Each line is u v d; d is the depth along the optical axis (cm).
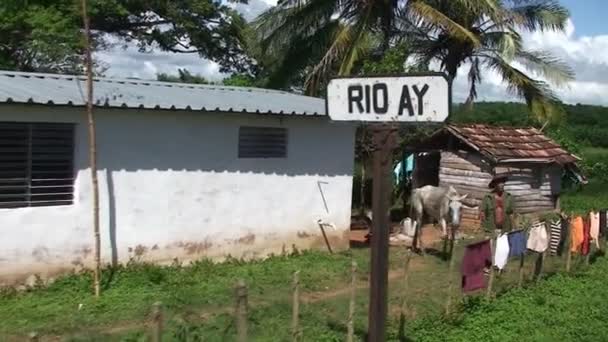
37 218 1034
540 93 2297
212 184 1268
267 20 2245
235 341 791
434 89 485
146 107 1120
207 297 1012
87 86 1108
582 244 1373
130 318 903
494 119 4119
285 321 889
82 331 842
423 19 1970
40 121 1028
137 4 2681
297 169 1405
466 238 1770
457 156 2102
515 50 2183
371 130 521
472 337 852
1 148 1002
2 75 1198
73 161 1078
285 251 1395
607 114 6775
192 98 1270
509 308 990
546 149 2272
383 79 507
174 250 1220
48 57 2078
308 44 2255
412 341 822
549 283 1199
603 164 3678
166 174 1199
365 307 994
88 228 1094
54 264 1057
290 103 1426
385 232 523
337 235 1486
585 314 1002
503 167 2045
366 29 2052
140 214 1170
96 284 1003
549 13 2309
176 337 790
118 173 1135
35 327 852
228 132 1284
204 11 2823
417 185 2262
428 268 1353
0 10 2117
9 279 1010
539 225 1189
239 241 1317
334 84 532
